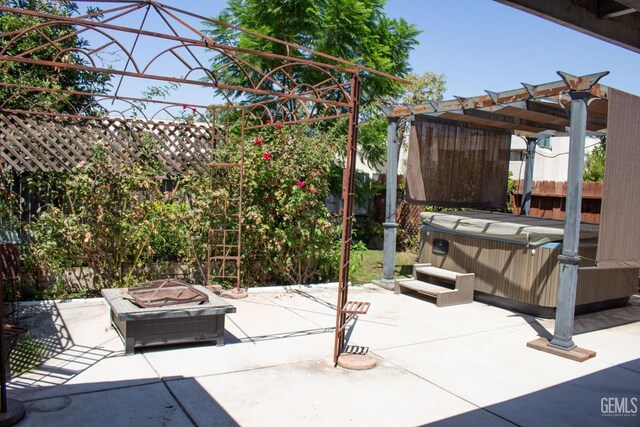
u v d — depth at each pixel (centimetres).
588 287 629
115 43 371
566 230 488
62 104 828
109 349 430
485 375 416
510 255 636
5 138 582
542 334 540
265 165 677
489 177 828
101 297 592
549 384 403
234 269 705
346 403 348
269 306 604
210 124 737
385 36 1248
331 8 1085
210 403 338
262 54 394
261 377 387
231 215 679
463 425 325
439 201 761
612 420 342
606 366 452
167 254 704
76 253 593
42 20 830
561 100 540
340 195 1138
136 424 304
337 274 777
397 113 718
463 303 669
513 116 723
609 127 482
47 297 582
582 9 268
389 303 653
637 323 614
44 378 366
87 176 573
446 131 753
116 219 597
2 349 295
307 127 748
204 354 432
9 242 497
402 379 398
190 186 668
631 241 521
